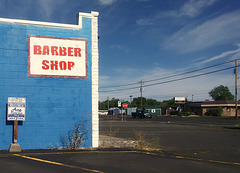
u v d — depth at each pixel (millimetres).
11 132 9883
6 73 9984
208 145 12617
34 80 10344
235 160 9055
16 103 9688
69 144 10609
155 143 13000
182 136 16656
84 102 11008
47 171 6496
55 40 10789
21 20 10320
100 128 22812
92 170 6801
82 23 11289
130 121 37875
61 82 10734
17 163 7344
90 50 11312
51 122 10445
